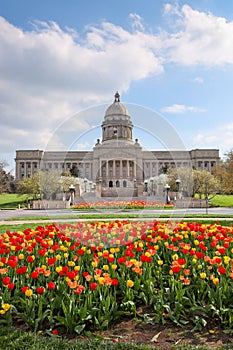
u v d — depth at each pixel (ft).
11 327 14.07
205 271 18.24
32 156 277.03
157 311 14.92
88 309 14.38
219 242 24.47
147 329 14.21
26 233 26.91
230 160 123.34
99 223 27.76
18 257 20.57
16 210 110.01
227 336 13.61
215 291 16.40
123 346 12.37
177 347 12.46
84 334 13.64
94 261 17.89
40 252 19.62
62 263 20.07
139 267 18.01
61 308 14.78
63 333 13.74
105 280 14.85
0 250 20.20
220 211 88.89
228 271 17.40
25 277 17.81
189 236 27.68
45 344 12.51
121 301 16.28
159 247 23.70
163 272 20.13
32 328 14.03
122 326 14.47
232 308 15.10
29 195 147.95
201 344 12.98
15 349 12.14
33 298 15.75
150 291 16.17
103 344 12.55
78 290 14.40
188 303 15.61
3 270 16.21
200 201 115.34
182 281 17.19
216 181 125.29
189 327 14.37
